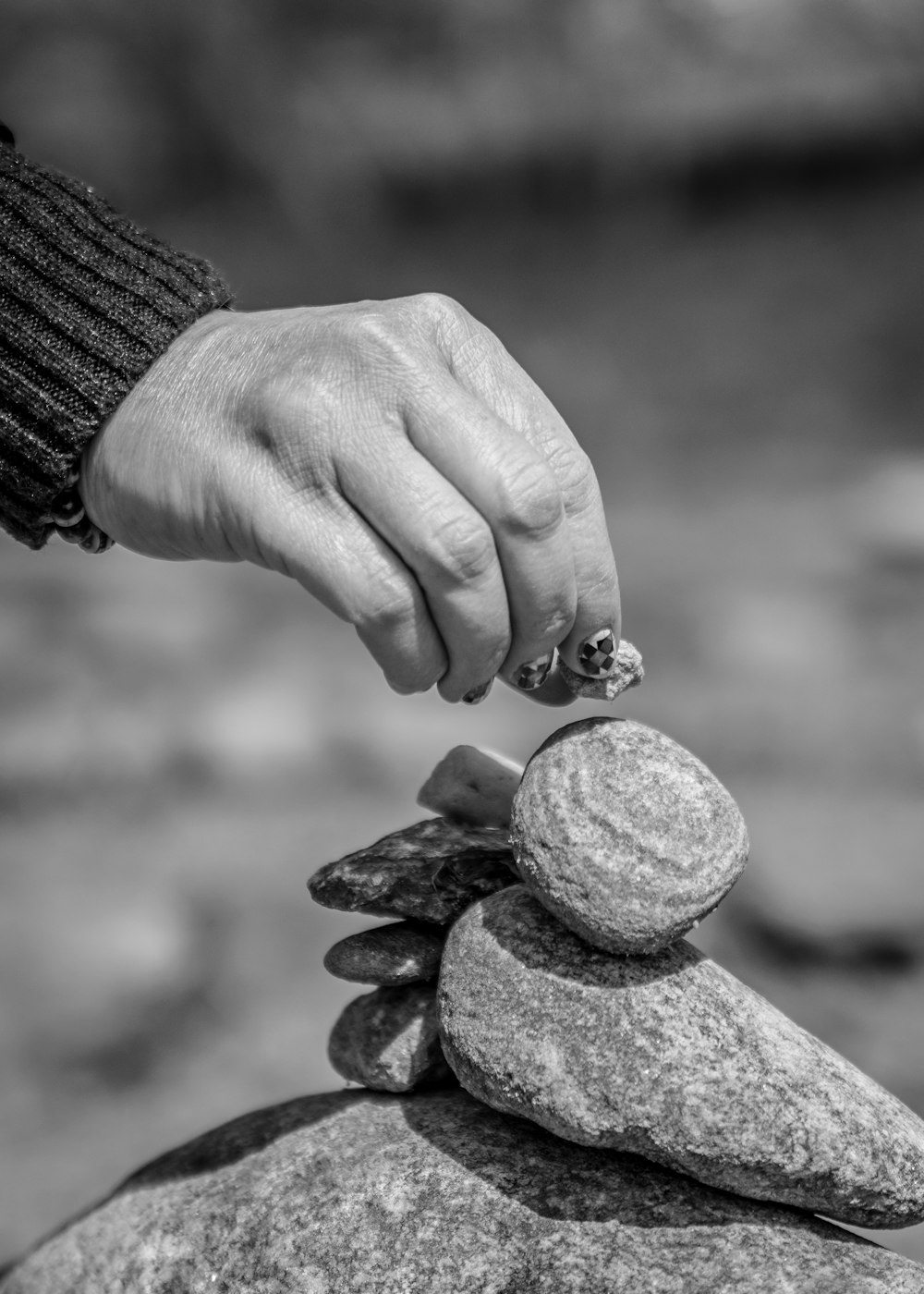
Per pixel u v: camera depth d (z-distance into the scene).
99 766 5.91
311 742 6.15
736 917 4.57
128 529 1.53
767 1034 1.47
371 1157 1.61
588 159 18.77
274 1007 4.35
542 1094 1.42
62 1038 4.20
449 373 1.40
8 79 16.61
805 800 5.35
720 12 19.36
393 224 18.17
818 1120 1.41
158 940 4.62
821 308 14.32
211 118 17.48
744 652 7.08
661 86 19.08
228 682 6.80
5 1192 3.61
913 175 18.30
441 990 1.52
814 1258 1.44
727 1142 1.39
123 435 1.49
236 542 1.43
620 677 1.49
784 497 9.71
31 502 1.54
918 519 8.89
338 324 1.43
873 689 6.52
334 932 4.75
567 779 1.47
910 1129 1.48
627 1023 1.43
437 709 6.48
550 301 15.22
